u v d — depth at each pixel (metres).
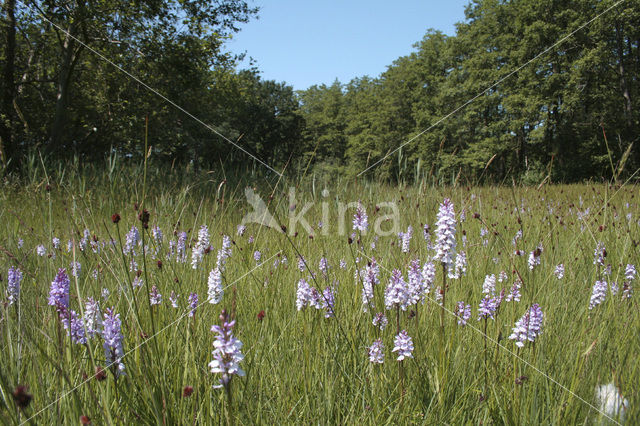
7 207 6.35
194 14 14.89
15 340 2.35
